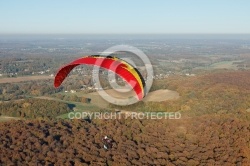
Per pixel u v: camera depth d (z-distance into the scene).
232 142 74.25
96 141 75.25
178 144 75.31
